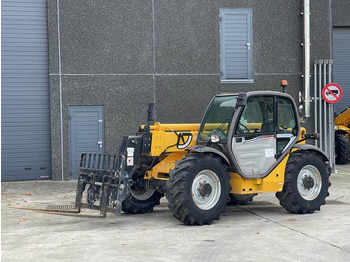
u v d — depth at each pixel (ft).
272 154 30.19
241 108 29.40
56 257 21.88
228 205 34.40
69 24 46.75
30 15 47.60
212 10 48.98
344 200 35.81
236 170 29.32
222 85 49.24
